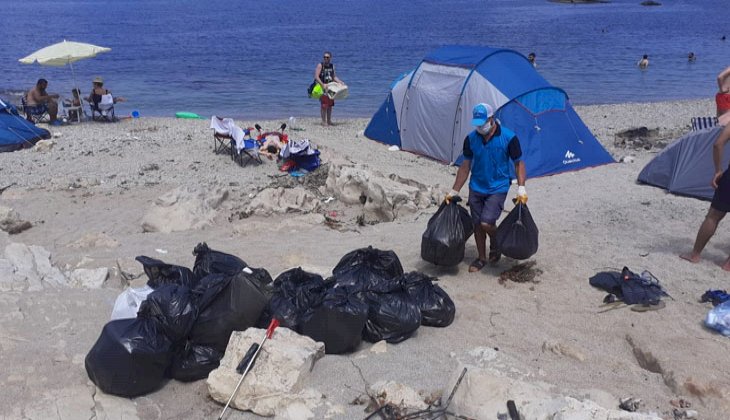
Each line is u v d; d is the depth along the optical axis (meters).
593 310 6.67
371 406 4.87
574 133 13.18
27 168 13.30
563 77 31.97
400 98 15.05
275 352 5.15
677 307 6.65
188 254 8.54
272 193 10.89
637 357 5.82
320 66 18.95
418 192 10.59
